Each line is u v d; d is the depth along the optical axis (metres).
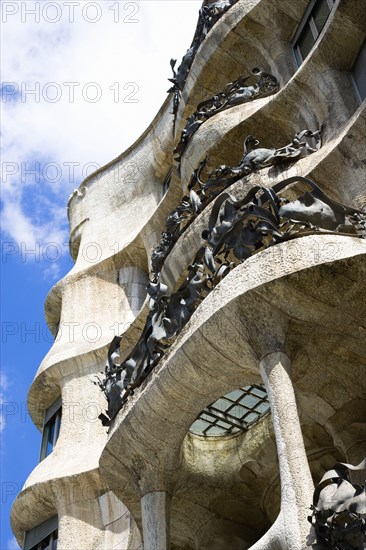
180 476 15.27
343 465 11.45
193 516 16.14
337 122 16.92
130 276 25.58
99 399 22.52
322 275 12.49
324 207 13.47
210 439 16.50
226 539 16.22
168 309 14.77
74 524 19.97
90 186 29.42
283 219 13.79
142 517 14.65
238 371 13.42
